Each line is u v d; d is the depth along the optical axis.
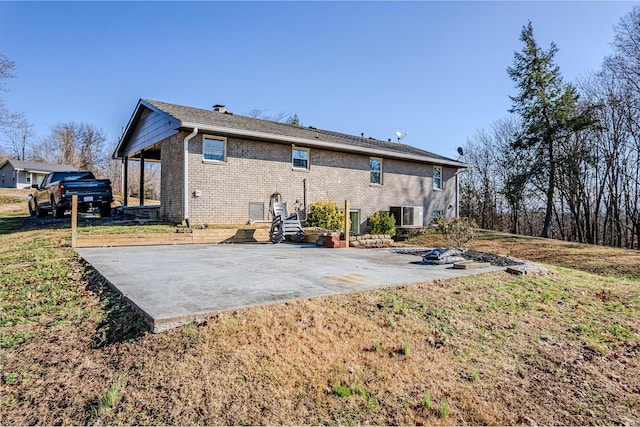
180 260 6.82
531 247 15.31
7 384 2.58
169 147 12.88
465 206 31.05
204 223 11.80
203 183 11.82
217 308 3.60
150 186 39.69
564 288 6.13
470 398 2.90
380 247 10.77
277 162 13.52
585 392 3.21
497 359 3.56
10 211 19.89
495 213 29.70
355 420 2.50
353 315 3.97
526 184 23.22
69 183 12.70
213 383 2.63
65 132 50.12
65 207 12.84
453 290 5.24
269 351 3.08
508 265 7.28
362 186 16.25
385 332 3.71
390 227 16.14
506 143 27.95
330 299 4.29
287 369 2.89
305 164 14.45
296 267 6.38
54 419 2.27
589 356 3.84
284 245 10.66
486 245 15.88
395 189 17.56
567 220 26.38
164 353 2.91
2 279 4.95
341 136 18.14
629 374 3.56
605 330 4.52
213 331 3.22
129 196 35.72
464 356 3.51
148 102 13.72
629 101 20.06
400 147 20.25
